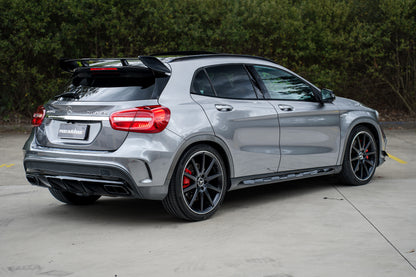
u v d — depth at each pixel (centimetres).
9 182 725
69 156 482
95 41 1396
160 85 486
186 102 496
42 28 1368
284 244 420
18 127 1329
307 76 1446
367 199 581
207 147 505
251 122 545
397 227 462
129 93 482
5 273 365
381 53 1451
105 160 463
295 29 1434
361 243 417
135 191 466
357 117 664
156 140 466
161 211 557
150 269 367
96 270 368
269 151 565
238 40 1408
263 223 489
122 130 463
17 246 432
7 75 1380
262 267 366
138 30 1398
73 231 478
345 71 1479
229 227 479
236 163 533
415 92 1502
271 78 592
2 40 1334
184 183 494
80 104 489
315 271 355
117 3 1387
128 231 475
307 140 608
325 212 525
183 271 361
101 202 610
